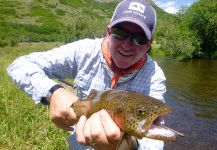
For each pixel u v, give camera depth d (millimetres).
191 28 9023
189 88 4230
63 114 587
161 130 479
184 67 6332
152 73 687
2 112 1960
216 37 8797
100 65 695
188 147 2332
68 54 724
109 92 539
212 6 9188
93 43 718
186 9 9758
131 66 665
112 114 513
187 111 3186
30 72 672
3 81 2723
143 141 604
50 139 1677
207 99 3668
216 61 7840
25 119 1849
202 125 2807
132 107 498
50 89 627
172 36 8852
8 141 1669
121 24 621
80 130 502
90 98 565
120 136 484
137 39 624
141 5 629
